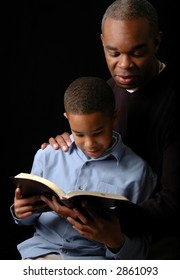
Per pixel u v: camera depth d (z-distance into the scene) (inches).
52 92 101.2
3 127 101.9
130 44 65.2
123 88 69.0
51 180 71.6
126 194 70.0
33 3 99.7
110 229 64.4
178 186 68.1
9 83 101.0
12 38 100.1
